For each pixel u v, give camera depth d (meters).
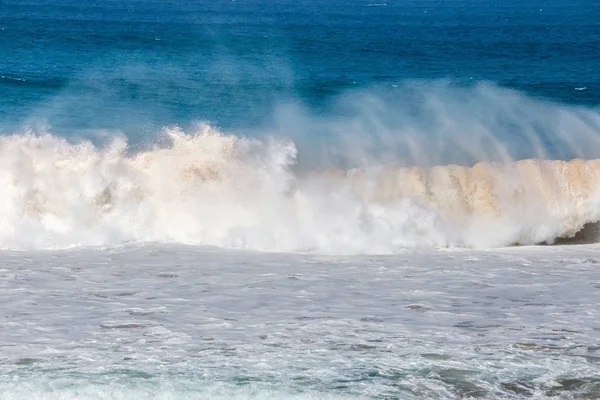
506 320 27.58
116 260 35.00
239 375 22.47
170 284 31.50
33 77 120.38
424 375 22.73
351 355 24.05
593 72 163.25
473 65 173.62
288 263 35.28
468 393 21.78
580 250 39.06
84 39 194.88
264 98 105.31
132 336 25.48
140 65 141.00
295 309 28.53
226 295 30.12
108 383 21.81
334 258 36.50
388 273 33.91
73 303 28.78
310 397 21.28
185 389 21.55
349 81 132.62
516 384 22.36
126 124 82.50
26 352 23.94
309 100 104.31
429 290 31.31
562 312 28.58
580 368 23.36
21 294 29.70
